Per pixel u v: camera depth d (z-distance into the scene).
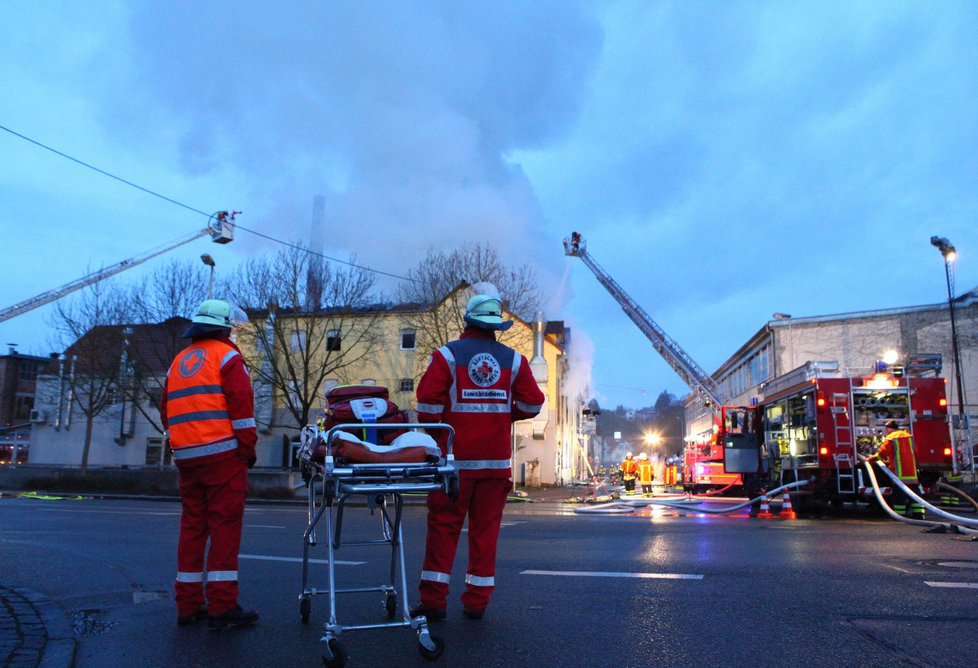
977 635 4.17
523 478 36.47
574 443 47.16
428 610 4.59
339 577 6.36
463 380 4.64
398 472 3.85
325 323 35.72
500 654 3.86
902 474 14.18
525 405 4.86
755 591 5.47
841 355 35.03
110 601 5.38
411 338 37.41
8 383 56.31
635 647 3.96
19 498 21.59
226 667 3.72
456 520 4.65
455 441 4.62
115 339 32.66
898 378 14.98
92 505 17.39
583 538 9.40
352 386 4.54
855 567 6.58
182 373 4.66
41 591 5.68
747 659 3.73
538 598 5.27
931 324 33.94
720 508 15.25
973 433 28.20
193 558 4.68
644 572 6.39
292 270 31.72
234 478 4.57
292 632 4.43
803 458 15.82
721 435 21.98
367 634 4.35
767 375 38.31
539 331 29.17
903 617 4.60
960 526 10.13
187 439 4.53
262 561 7.37
